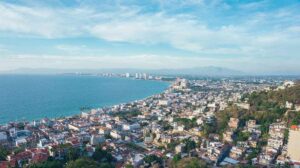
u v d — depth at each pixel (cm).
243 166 17512
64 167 16700
